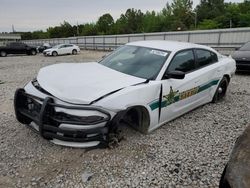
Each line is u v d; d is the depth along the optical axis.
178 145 3.86
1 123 4.59
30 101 3.70
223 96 6.29
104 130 3.27
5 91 7.47
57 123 3.28
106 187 2.87
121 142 3.84
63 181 2.95
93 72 4.02
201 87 5.08
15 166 3.22
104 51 35.03
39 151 3.57
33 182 2.93
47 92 3.49
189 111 5.15
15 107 3.88
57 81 3.64
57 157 3.43
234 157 1.94
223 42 21.62
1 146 3.70
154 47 4.69
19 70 13.00
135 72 4.19
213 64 5.54
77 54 29.28
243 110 5.58
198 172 3.19
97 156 3.47
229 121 4.91
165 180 3.02
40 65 16.00
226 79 6.11
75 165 3.26
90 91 3.36
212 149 3.78
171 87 4.18
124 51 4.92
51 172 3.11
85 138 3.28
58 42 53.16
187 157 3.53
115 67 4.43
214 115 5.21
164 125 4.59
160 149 3.72
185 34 24.86
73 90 3.37
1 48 27.27
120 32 100.25
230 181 1.82
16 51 28.52
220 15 89.62
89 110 3.21
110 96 3.33
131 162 3.36
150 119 3.93
